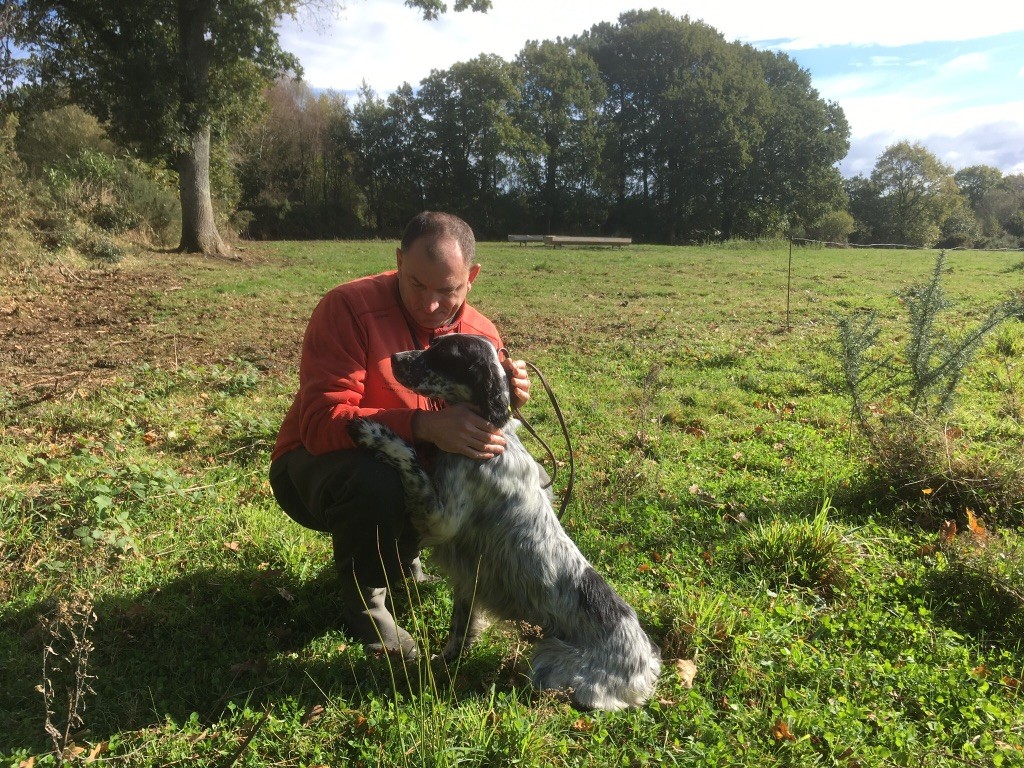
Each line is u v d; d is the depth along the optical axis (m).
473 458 3.11
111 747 2.73
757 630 3.53
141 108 21.09
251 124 28.06
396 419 3.18
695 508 5.05
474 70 54.72
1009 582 3.81
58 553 3.97
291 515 3.86
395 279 3.61
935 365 6.91
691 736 2.90
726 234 60.34
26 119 26.27
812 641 3.55
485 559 3.24
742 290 17.50
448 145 56.84
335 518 3.27
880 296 15.95
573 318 13.21
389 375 3.40
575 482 5.31
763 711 3.02
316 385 3.29
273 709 2.99
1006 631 3.70
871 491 5.15
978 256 30.02
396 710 2.86
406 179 57.81
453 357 3.15
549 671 3.07
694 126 56.31
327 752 2.75
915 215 75.50
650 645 3.24
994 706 3.06
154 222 24.98
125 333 10.89
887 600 3.94
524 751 2.70
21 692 2.98
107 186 23.59
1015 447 5.66
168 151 22.56
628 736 2.90
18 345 9.77
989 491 4.93
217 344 10.27
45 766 2.61
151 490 4.69
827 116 59.16
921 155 74.06
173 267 19.36
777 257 29.20
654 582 4.07
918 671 3.28
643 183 63.06
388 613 3.60
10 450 5.45
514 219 58.44
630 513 4.94
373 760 2.67
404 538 3.37
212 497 4.84
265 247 29.70
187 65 21.69
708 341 10.92
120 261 18.77
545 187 59.81
